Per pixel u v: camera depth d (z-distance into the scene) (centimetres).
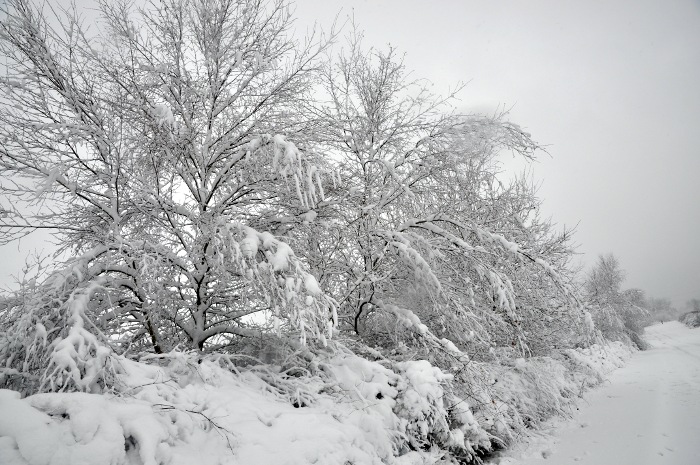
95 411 253
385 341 805
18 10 439
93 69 519
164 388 331
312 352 547
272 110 605
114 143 480
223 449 302
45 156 481
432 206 761
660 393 898
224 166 545
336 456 342
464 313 666
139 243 458
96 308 486
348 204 638
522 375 828
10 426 217
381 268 738
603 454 525
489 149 765
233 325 551
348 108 823
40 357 335
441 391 518
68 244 538
